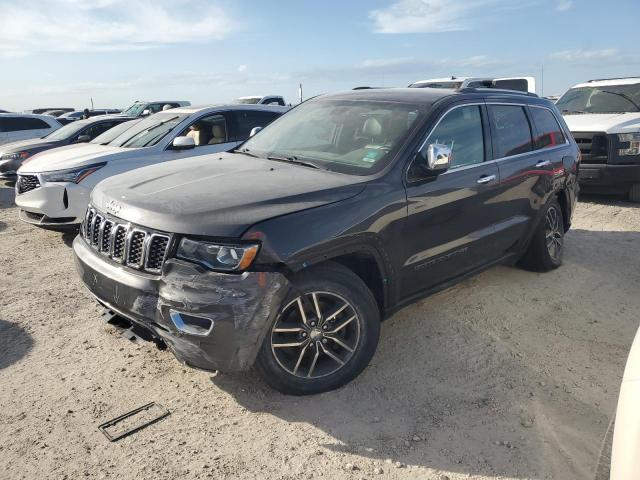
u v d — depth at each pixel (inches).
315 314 128.9
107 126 484.7
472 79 568.7
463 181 163.0
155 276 121.0
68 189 263.3
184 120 308.2
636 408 72.6
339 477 106.3
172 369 146.0
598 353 155.9
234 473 107.2
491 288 205.0
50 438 117.6
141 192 136.6
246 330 115.1
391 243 140.7
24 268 235.6
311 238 122.0
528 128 201.9
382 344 160.7
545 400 132.0
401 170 145.5
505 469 108.6
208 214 119.0
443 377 142.6
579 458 111.6
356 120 167.8
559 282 212.1
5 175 448.1
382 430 120.6
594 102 402.3
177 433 119.5
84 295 201.8
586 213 333.1
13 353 155.5
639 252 251.8
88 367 147.3
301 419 124.3
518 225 192.5
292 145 172.2
